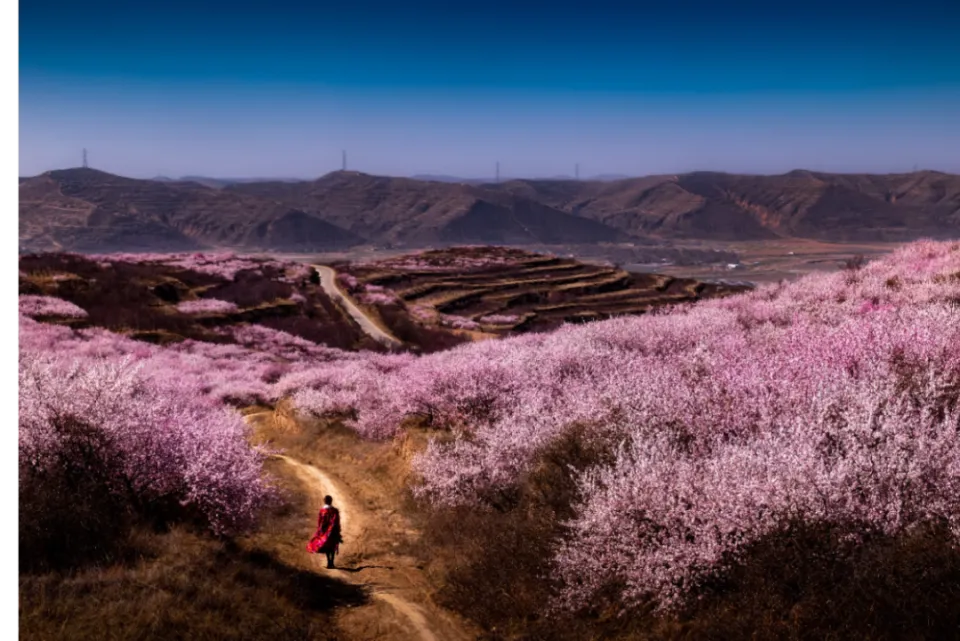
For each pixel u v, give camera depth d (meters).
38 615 6.96
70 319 48.94
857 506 6.45
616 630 7.56
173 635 7.26
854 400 8.22
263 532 13.13
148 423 10.78
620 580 7.81
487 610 9.41
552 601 8.40
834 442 7.86
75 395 10.48
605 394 11.92
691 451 9.13
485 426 14.72
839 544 6.30
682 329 18.05
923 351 9.88
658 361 14.24
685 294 138.25
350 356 55.59
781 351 12.69
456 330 88.75
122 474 10.40
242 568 9.75
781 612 6.24
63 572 8.17
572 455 11.48
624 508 7.78
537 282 133.50
